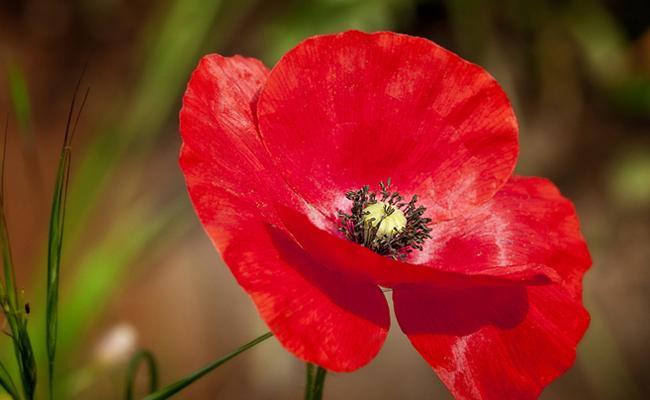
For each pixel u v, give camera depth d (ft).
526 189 1.19
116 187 1.90
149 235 1.53
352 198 1.17
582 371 1.83
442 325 1.09
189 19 1.66
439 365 1.08
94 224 1.85
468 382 1.08
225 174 1.07
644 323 1.92
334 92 1.15
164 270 1.83
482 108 1.15
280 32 1.88
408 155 1.17
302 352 1.03
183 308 1.80
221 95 1.11
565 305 1.12
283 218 1.06
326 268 1.08
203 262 1.86
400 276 1.06
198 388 1.75
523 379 1.09
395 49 1.14
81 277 1.46
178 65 1.68
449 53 1.14
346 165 1.17
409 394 1.75
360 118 1.16
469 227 1.18
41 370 1.41
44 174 1.98
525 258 1.15
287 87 1.13
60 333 1.42
